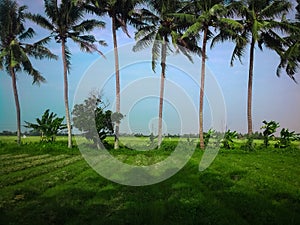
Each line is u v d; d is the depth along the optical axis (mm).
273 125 32406
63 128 33906
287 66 32031
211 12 27500
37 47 31281
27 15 29625
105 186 11938
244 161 20344
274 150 29344
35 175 14461
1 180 12883
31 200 9555
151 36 28172
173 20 29688
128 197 9953
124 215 7969
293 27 29031
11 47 30734
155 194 10438
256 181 12414
